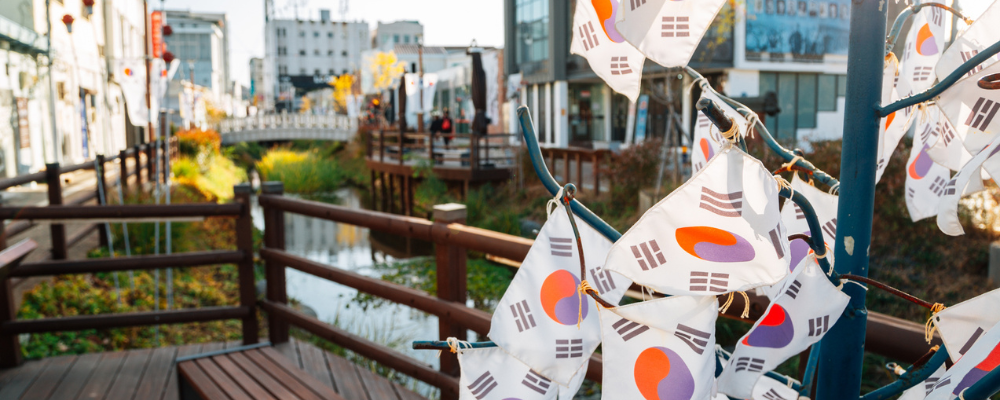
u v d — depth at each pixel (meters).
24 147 10.75
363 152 23.89
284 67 69.94
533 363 0.85
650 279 0.66
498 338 0.86
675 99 9.16
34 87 11.28
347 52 71.69
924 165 1.04
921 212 1.05
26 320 3.21
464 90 26.08
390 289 2.72
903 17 0.94
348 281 2.92
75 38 14.04
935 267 4.87
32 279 5.34
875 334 1.23
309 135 29.61
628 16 0.73
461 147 15.49
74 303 5.21
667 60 0.73
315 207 3.12
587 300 0.85
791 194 0.73
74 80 13.75
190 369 2.72
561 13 17.86
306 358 3.23
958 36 0.84
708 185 0.64
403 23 70.56
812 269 0.75
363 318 6.05
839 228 0.81
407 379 4.20
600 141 18.88
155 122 9.21
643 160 9.15
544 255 0.86
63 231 5.90
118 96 18.62
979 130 0.76
